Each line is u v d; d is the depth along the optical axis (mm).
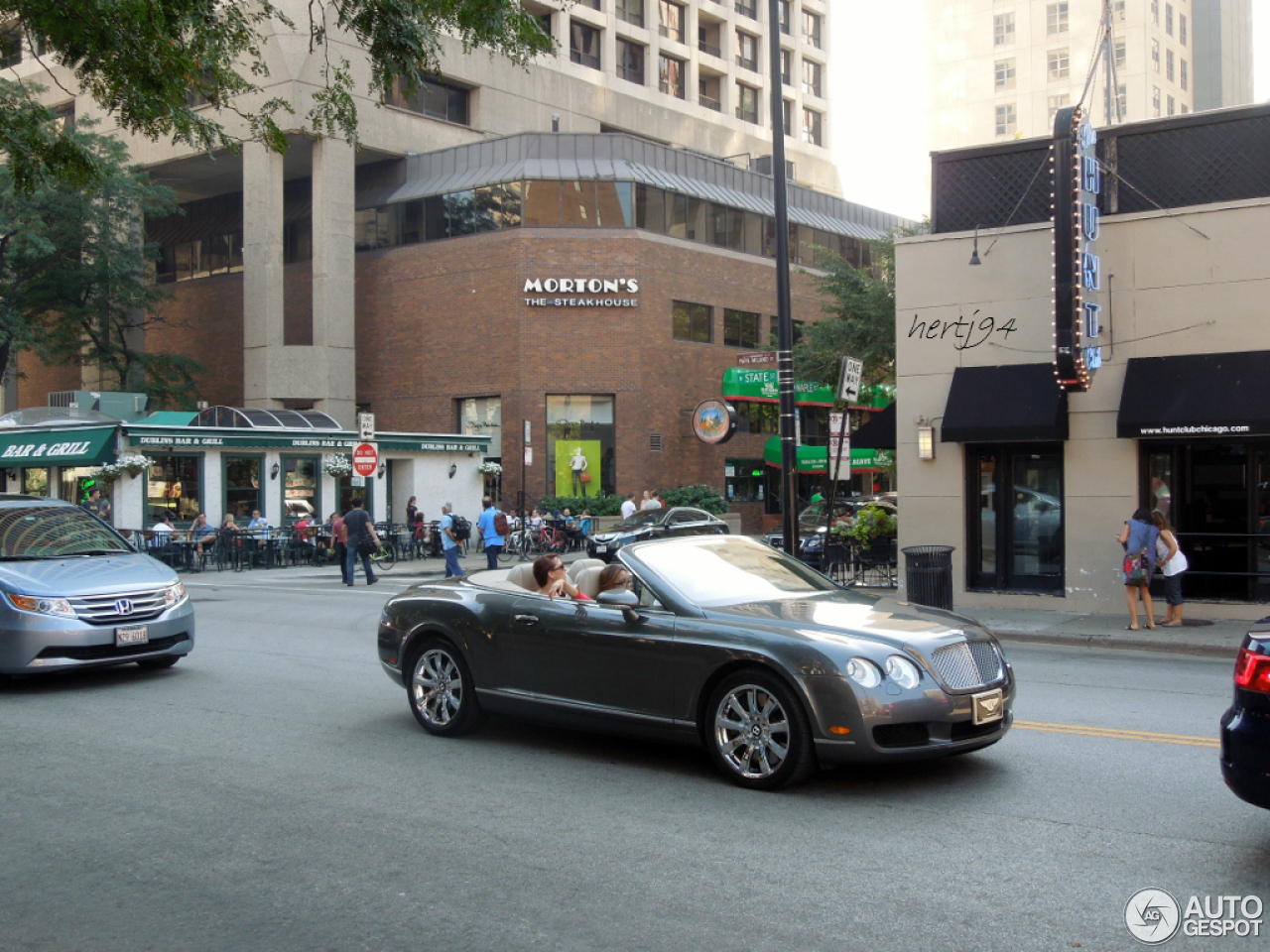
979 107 76438
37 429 28219
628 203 37219
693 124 54156
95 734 8250
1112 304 15219
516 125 45125
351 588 22016
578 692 7258
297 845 5609
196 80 11320
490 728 8375
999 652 6820
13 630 9578
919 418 16688
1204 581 14969
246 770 7137
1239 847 5430
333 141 38688
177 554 25594
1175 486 15117
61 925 4629
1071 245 14336
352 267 39469
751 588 7355
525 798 6418
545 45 12172
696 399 39438
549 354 36719
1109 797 6301
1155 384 14680
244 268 39062
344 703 9375
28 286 38969
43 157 11039
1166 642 12727
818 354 30922
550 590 7684
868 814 6023
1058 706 9016
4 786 6789
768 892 4867
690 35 54750
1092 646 13148
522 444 35438
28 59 44312
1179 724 8266
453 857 5398
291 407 39219
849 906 4695
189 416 32375
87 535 11305
